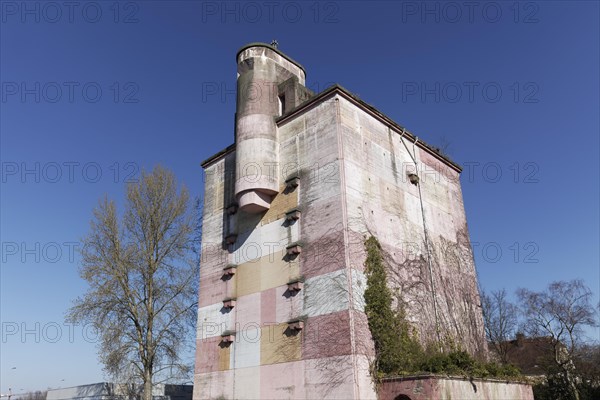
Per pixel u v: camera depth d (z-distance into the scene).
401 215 25.20
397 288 22.75
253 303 24.22
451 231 29.11
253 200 24.73
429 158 29.61
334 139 23.17
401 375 18.89
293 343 21.48
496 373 21.97
